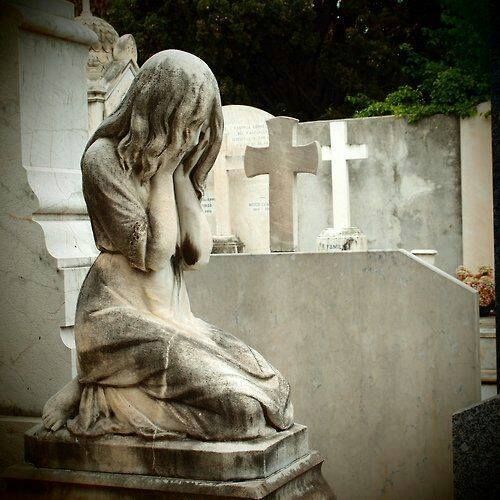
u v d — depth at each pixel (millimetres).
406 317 5488
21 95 5004
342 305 5652
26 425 4965
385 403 5566
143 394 3879
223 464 3646
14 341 5102
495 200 4824
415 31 18391
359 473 5660
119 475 3818
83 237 5258
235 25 17250
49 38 5191
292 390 5793
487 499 4609
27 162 5066
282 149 6496
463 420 4629
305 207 12164
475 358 5324
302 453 3990
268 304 5828
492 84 4789
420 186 11984
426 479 5473
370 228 12219
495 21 4762
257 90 19188
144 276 4031
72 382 4102
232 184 10734
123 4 17672
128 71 9922
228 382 3770
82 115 5445
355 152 10281
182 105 3859
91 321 3957
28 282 5055
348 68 18109
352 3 18281
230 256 5895
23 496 3992
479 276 9836
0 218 5102
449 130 11836
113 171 3949
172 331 3898
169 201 3992
